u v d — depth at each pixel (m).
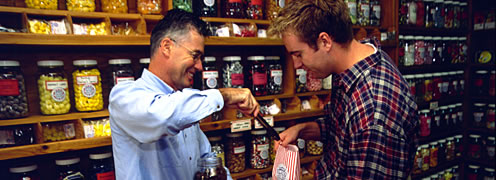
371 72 1.07
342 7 1.10
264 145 1.87
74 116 1.37
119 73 1.47
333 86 1.34
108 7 1.43
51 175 1.60
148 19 1.47
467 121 2.81
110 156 1.52
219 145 1.78
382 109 0.99
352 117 1.05
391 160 0.98
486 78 2.71
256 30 1.74
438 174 2.64
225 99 0.97
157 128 0.81
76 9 1.35
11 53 1.43
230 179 1.29
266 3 1.86
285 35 1.14
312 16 1.06
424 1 2.43
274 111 1.83
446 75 2.68
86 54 1.60
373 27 2.10
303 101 2.01
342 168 1.13
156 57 1.04
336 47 1.12
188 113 0.82
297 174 1.14
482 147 2.74
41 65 1.33
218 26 1.70
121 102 0.86
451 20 2.61
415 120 1.07
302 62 1.17
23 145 1.28
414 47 2.40
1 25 1.31
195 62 1.05
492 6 2.71
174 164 1.10
